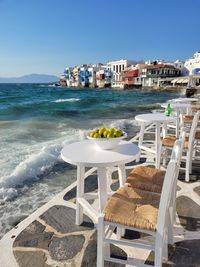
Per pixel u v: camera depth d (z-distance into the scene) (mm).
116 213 2312
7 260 2641
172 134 8242
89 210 2939
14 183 4691
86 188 4352
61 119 13477
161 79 63125
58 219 3354
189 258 2619
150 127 8812
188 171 4438
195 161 5375
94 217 2822
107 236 2561
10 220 3479
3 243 2898
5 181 4645
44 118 13734
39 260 2637
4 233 3180
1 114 15383
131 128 10586
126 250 2760
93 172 5043
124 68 82250
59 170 5445
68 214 3473
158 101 29219
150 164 5398
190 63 70875
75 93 52625
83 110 18500
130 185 2891
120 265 2543
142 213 2355
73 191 4176
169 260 2594
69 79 105562
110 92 57719
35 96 39875
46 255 2703
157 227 2145
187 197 3873
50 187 4566
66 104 24047
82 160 2742
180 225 3164
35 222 3293
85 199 3268
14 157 6324
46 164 5742
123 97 38344
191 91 35312
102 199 2799
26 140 8250
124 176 3244
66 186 4605
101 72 88125
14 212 3693
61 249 2791
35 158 5914
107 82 85688
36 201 4027
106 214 2291
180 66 73875
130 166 5309
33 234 3051
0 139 8352
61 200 3873
